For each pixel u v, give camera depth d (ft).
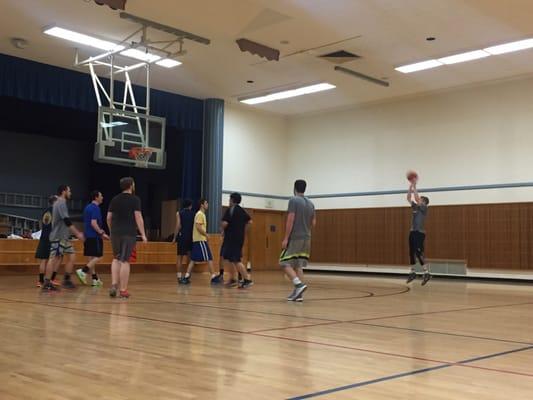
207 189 48.73
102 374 9.53
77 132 48.08
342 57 38.14
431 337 14.01
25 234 43.68
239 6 30.19
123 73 41.73
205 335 13.71
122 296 22.93
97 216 28.19
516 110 41.96
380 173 49.32
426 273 35.09
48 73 40.32
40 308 18.85
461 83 43.83
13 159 49.57
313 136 54.34
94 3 30.12
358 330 14.96
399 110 48.52
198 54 38.04
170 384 8.94
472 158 43.93
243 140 52.37
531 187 40.91
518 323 17.10
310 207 22.77
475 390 8.83
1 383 8.84
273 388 8.80
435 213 45.60
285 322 16.26
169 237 48.67
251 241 52.85
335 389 8.79
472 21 31.76
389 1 29.22
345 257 51.06
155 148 39.17
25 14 31.71
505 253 41.78
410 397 8.38
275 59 36.47
